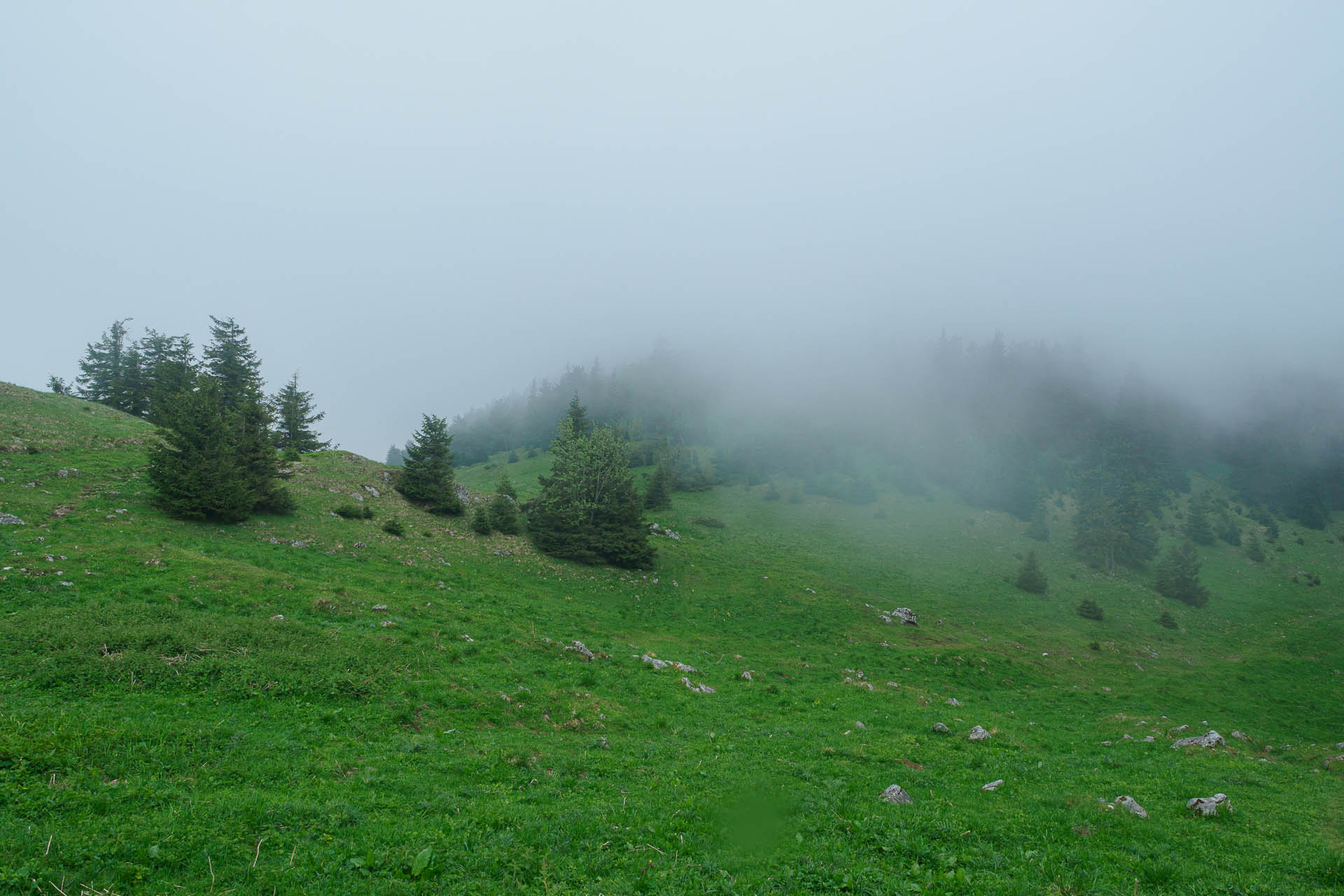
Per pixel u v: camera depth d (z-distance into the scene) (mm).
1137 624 66312
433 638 23812
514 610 34469
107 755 11078
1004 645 50875
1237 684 44969
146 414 70125
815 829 11172
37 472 36094
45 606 19266
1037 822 12078
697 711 21609
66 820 8602
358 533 42219
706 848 10000
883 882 8875
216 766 11570
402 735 14906
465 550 47938
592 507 56688
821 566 71938
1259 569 89375
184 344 70688
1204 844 11617
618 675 24641
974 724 23703
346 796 10969
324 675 17203
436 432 58781
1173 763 19016
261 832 9141
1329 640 60406
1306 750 23938
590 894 8219
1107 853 10680
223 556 30203
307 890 7754
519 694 19719
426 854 8625
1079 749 21156
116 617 18625
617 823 10727
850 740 19203
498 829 10195
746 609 51312
